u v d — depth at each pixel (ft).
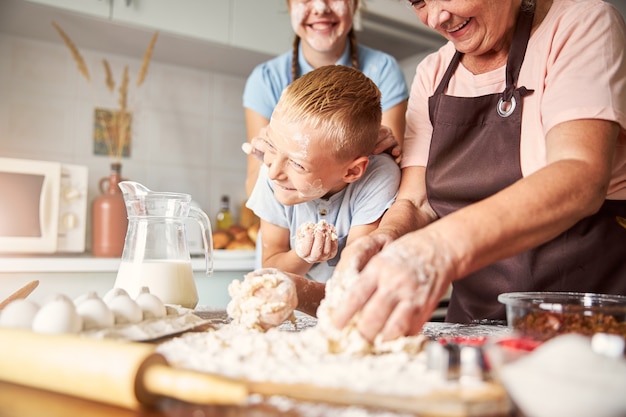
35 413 1.58
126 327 2.29
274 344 2.12
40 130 7.23
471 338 2.26
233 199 8.66
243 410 1.48
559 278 3.20
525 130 3.14
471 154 3.31
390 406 1.47
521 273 3.25
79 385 1.67
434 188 3.41
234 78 8.70
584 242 3.15
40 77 7.23
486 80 3.36
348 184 3.69
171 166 8.13
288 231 3.87
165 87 8.09
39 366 1.74
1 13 6.41
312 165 3.15
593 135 2.51
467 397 1.46
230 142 8.64
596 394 1.30
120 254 6.68
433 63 3.76
